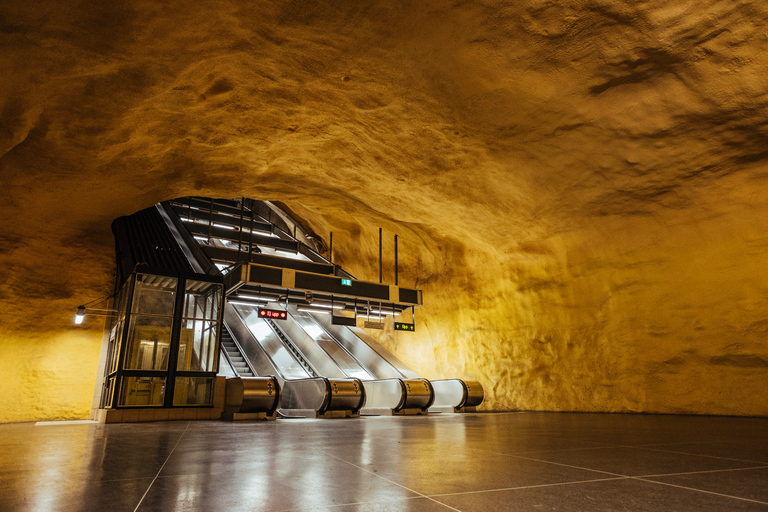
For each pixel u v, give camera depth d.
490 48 6.34
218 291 11.23
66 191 9.58
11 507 2.04
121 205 10.70
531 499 2.12
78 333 11.19
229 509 2.01
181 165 9.64
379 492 2.32
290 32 6.16
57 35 5.54
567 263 10.80
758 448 3.80
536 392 11.36
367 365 14.65
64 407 10.66
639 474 2.70
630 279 9.44
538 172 8.99
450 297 14.66
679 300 8.59
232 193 11.81
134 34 5.76
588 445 4.14
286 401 11.94
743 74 6.00
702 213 8.21
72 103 6.88
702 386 8.12
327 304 13.48
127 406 9.29
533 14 5.73
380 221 14.56
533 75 6.70
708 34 5.64
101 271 11.81
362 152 9.66
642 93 6.70
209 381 10.20
